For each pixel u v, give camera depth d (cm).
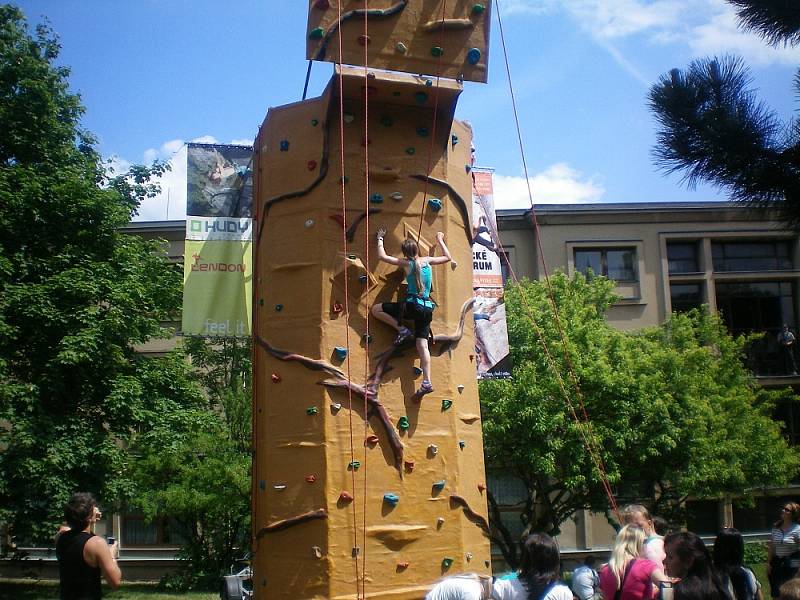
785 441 2534
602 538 2953
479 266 1362
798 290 3250
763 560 2852
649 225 3206
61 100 2156
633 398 2116
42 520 1861
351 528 779
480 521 854
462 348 881
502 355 1347
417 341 823
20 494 1856
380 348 828
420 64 854
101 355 1923
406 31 849
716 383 2406
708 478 2191
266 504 814
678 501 2423
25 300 1858
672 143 910
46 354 1930
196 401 2169
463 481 839
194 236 1080
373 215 852
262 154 903
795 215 909
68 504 638
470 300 907
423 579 791
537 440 2100
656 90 917
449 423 839
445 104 873
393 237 854
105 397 1945
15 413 1834
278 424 821
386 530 786
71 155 2117
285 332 837
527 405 2066
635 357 2236
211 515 2520
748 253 3272
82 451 1872
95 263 1969
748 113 888
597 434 2077
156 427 1958
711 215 3206
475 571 830
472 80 873
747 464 2344
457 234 900
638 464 2181
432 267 866
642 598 604
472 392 889
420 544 798
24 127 2059
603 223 3195
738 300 3266
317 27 827
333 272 830
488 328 1347
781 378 3150
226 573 2553
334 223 841
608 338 2264
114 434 2027
